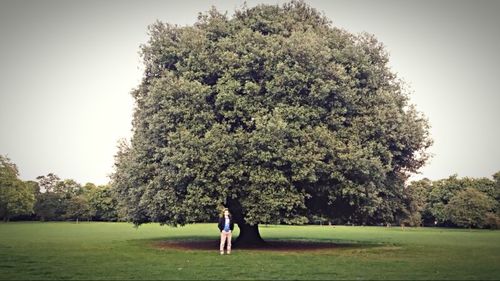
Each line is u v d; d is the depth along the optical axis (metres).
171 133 25.92
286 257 22.94
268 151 24.88
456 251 27.16
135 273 16.95
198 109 27.23
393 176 31.16
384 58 31.88
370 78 29.61
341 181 26.50
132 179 28.30
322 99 27.16
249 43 28.42
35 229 60.66
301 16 32.81
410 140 29.09
